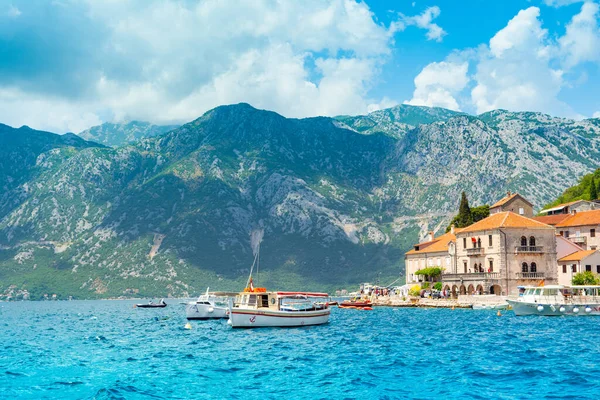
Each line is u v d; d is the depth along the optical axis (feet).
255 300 272.31
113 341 236.02
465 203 577.43
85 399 121.29
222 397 120.57
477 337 215.92
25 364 169.37
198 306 366.43
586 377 133.08
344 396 120.06
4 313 574.97
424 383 131.34
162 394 123.54
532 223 406.21
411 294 483.51
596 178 627.87
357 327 270.87
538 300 308.60
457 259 437.17
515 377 135.33
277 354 180.45
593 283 365.40
